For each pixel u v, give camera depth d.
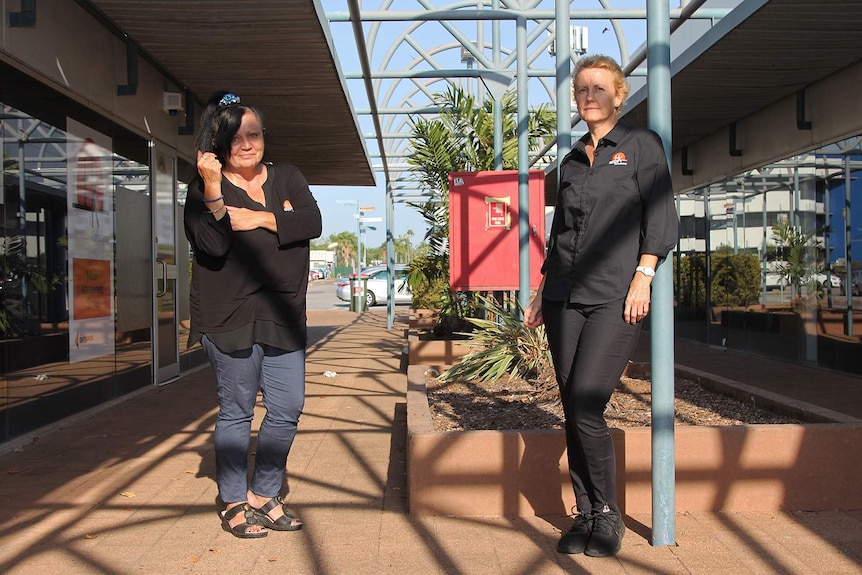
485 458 4.04
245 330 3.70
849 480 4.06
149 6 6.45
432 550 3.58
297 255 3.81
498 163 10.39
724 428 4.04
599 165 3.53
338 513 4.14
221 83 9.00
